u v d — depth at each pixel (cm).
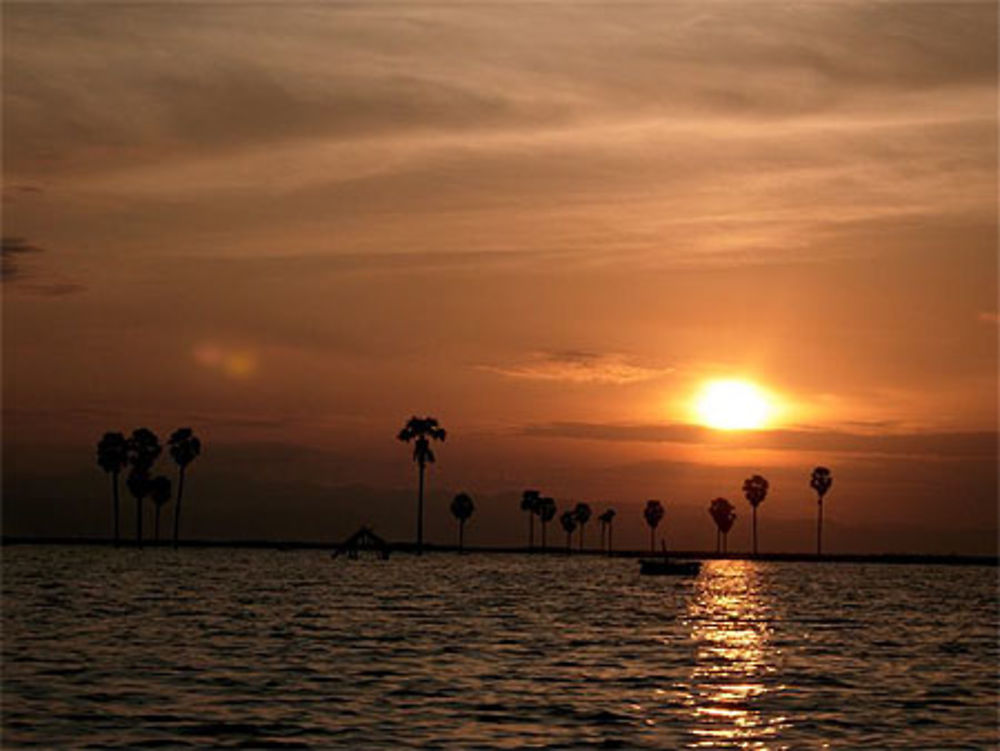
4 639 6875
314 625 8000
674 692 5047
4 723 4181
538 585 14512
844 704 4825
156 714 4362
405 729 4109
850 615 10262
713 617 9581
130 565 18575
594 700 4778
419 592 12300
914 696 5094
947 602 12769
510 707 4572
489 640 7144
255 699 4703
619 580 16788
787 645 7306
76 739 3931
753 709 4650
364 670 5606
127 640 6881
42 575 14788
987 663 6462
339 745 3850
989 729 4312
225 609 9362
